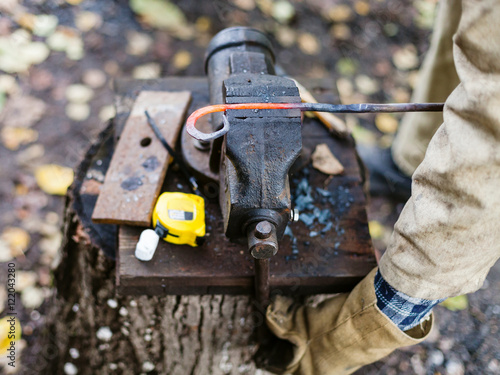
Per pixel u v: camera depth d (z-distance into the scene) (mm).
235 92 1128
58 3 2770
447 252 1046
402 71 2883
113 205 1397
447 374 2051
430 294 1123
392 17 3055
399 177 2453
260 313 1594
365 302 1218
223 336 1701
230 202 1109
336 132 1649
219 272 1360
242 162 1084
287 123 1109
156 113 1574
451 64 1787
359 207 1523
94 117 2510
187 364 1824
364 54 2898
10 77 2547
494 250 1055
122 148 1507
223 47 1471
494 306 2215
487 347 2113
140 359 1815
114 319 1673
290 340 1420
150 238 1336
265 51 1486
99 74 2619
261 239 1085
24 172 2342
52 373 1992
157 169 1468
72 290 1719
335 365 1396
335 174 1581
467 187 960
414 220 1068
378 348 1263
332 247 1440
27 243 2211
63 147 2420
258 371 1854
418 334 1270
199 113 1066
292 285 1410
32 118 2467
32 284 2148
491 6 861
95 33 2723
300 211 1499
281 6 2961
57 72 2598
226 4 2906
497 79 887
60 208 2299
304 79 1797
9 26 2662
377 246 2348
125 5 2820
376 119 2717
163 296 1524
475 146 928
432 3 3119
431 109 1145
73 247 1604
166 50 2721
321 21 2973
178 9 2850
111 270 1497
